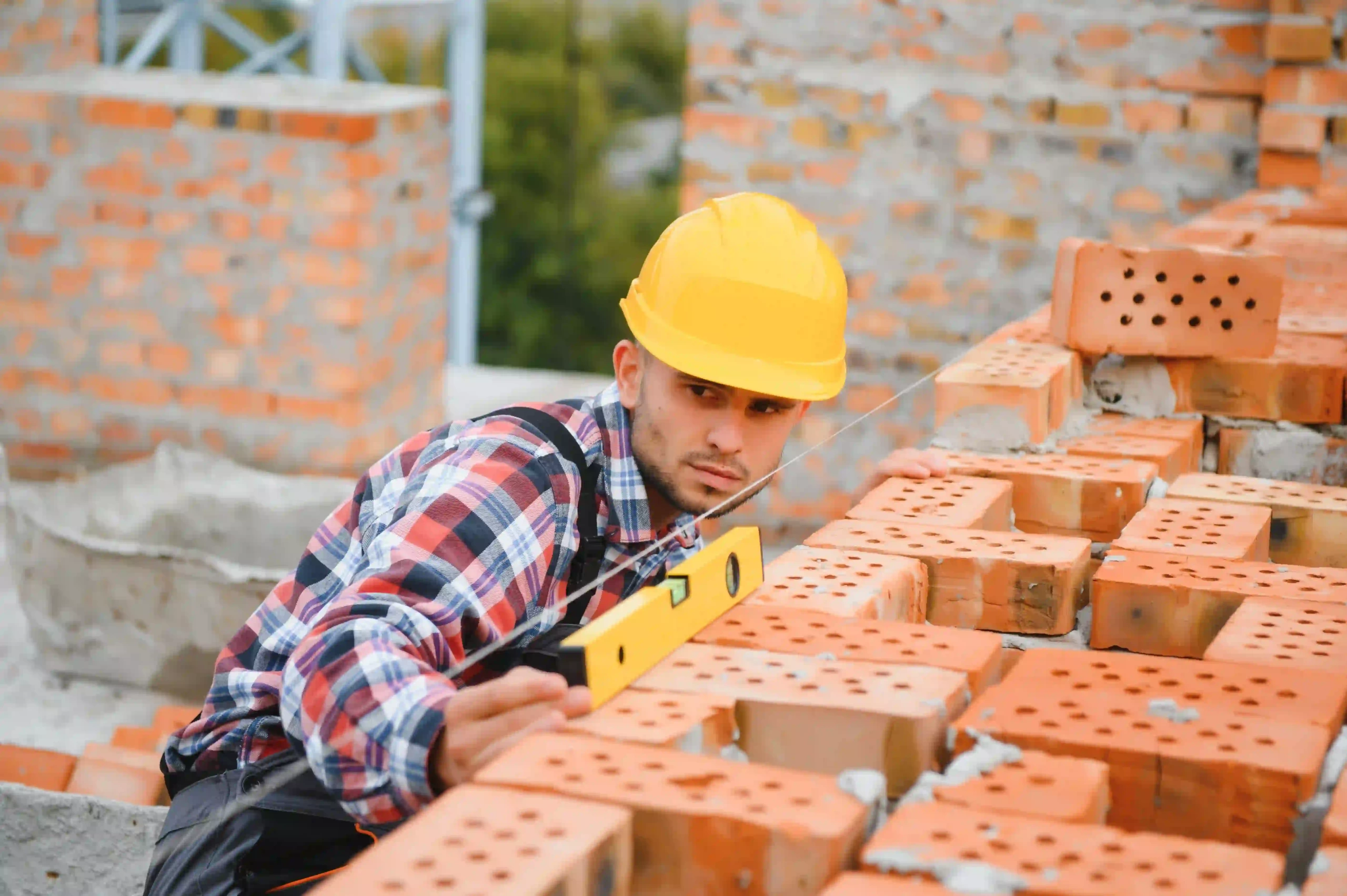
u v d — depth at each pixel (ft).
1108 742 5.12
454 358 34.53
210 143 23.89
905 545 7.43
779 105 21.91
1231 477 8.77
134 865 9.81
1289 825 4.92
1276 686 5.64
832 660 5.84
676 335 6.90
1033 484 8.54
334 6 30.19
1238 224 15.44
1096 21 20.54
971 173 21.45
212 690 7.06
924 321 22.04
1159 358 10.00
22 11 25.38
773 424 7.05
